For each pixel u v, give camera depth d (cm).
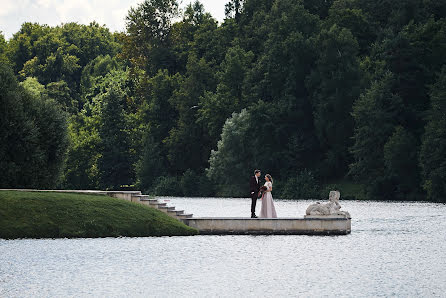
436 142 10025
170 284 2591
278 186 12512
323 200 11294
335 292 2417
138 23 17888
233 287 2520
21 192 4428
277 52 13388
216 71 16000
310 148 12762
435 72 11112
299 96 13088
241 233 4425
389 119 11231
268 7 16075
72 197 4434
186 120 15425
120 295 2369
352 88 12188
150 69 17475
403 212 7194
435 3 13138
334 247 3722
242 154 13238
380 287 2516
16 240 3931
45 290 2461
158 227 4347
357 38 13312
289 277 2742
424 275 2797
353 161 12506
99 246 3725
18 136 5925
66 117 6456
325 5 15462
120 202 4525
